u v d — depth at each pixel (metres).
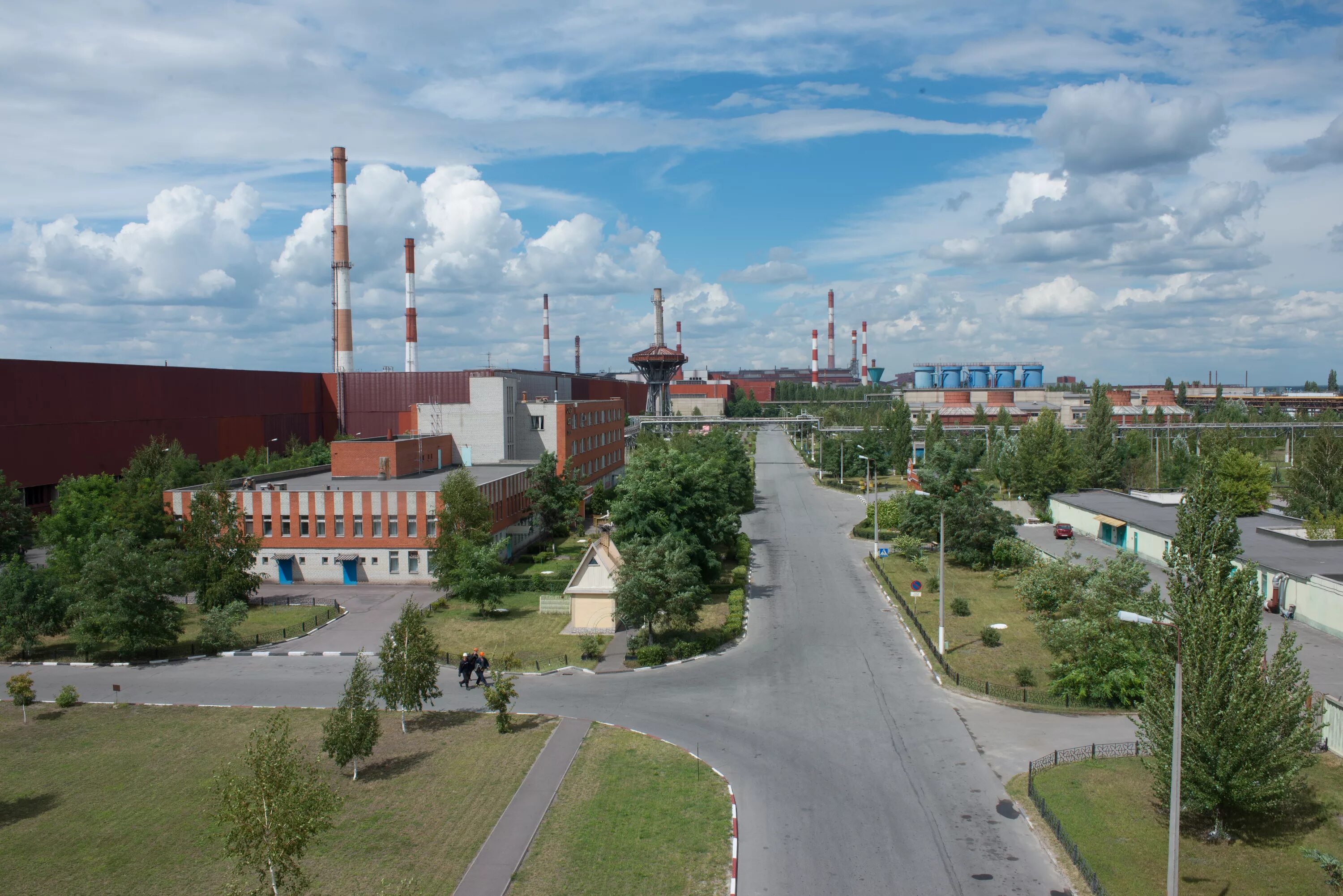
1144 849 27.09
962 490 73.19
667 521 60.38
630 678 45.41
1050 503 97.81
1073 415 195.00
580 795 31.42
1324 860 22.95
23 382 85.56
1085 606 42.47
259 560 68.94
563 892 25.12
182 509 69.44
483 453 96.88
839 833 28.69
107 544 50.28
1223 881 25.33
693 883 25.56
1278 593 54.69
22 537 75.25
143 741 37.31
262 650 50.72
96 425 94.44
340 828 29.12
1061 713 39.44
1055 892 25.14
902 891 25.28
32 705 41.88
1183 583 28.62
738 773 33.41
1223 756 26.22
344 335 147.88
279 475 82.69
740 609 57.12
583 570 55.00
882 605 61.16
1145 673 34.84
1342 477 81.69
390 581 68.38
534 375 139.25
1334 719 34.00
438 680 45.47
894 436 143.25
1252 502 82.56
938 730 37.50
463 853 27.39
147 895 25.59
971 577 69.25
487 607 58.94
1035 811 30.02
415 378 138.62
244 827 22.95
